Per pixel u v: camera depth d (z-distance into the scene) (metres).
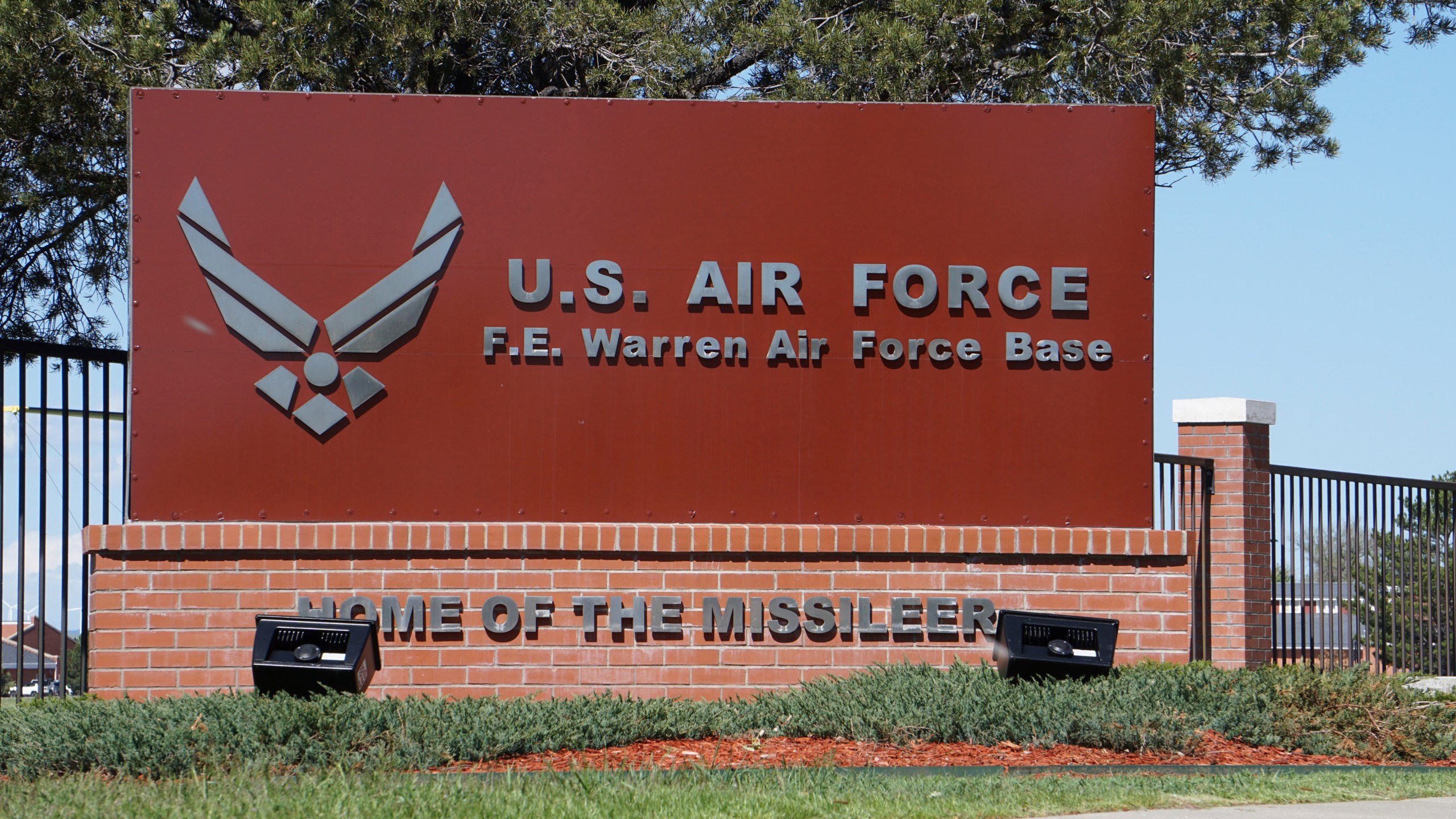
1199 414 17.27
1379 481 18.78
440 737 9.67
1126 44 20.75
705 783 8.62
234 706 9.98
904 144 12.94
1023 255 12.94
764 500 12.67
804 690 11.59
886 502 12.73
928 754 10.11
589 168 12.77
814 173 12.88
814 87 21.59
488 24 22.09
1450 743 11.16
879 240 12.86
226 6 22.39
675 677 12.42
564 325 12.66
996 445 12.82
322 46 20.50
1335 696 11.64
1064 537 12.71
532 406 12.59
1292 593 17.59
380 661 11.98
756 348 12.76
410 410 12.53
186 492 12.32
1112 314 12.92
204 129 12.55
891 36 20.75
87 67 19.42
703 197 12.80
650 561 12.49
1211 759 10.30
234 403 12.42
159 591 12.16
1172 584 12.73
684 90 22.59
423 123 12.70
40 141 20.42
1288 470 17.78
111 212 22.64
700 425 12.68
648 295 12.71
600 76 22.62
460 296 12.63
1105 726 10.37
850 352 12.80
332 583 12.28
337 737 9.50
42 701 11.68
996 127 12.98
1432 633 19.23
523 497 12.55
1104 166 12.98
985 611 12.65
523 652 12.35
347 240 12.58
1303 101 21.78
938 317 12.85
